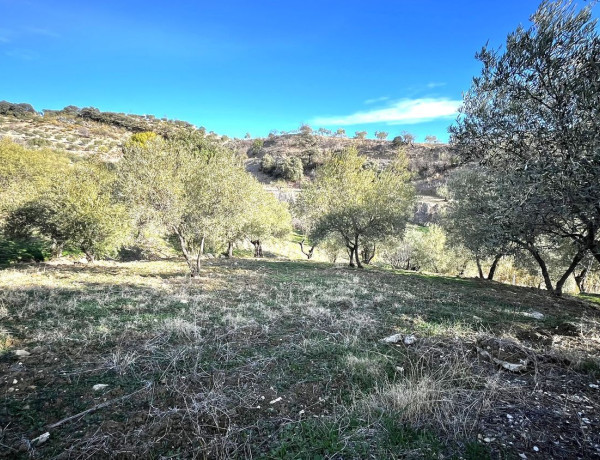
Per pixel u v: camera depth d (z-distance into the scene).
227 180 13.09
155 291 9.88
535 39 5.84
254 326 6.25
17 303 7.59
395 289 11.59
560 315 8.84
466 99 7.55
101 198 17.38
